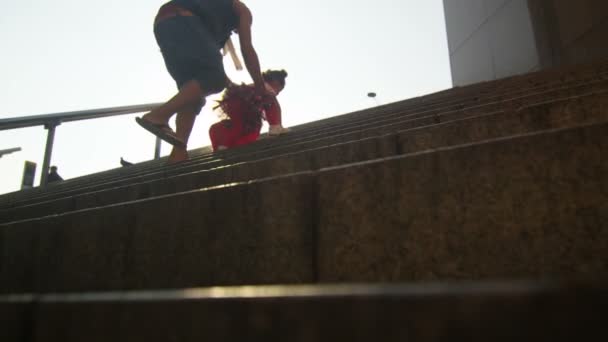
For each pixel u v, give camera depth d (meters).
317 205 1.42
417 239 1.24
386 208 1.31
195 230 1.61
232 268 1.50
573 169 1.12
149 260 1.67
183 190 2.63
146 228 1.72
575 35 10.84
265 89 4.51
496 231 1.15
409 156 1.32
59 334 0.75
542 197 1.13
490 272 1.13
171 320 0.66
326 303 0.55
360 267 1.30
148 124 3.65
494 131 2.09
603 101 1.93
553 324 0.44
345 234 1.35
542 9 11.93
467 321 0.47
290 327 0.56
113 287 1.73
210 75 3.83
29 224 2.10
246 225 1.52
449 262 1.18
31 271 2.01
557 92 2.66
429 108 4.12
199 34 3.84
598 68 4.70
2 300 0.79
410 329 0.49
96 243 1.83
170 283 1.60
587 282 0.45
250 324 0.59
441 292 0.49
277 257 1.43
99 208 1.88
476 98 4.07
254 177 2.40
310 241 1.40
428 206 1.25
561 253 1.08
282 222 1.46
